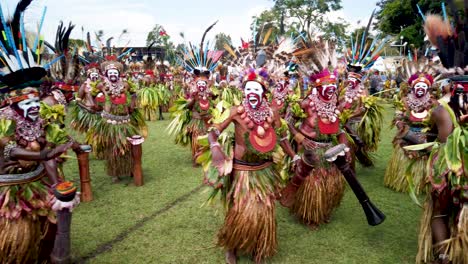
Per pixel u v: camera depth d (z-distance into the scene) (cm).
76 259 318
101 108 528
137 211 424
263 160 311
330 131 368
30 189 278
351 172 343
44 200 282
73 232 371
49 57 410
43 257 292
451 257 273
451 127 271
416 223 394
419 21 1484
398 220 402
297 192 382
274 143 308
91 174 570
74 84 491
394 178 500
